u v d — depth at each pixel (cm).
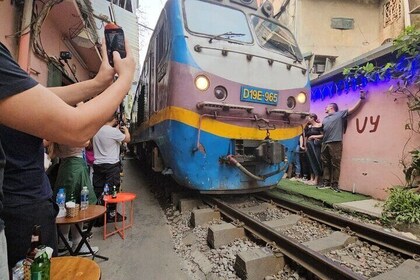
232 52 425
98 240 356
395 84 487
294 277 252
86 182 340
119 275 271
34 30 386
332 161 607
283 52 496
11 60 81
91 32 571
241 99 422
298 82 484
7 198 143
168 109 414
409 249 280
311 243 309
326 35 1085
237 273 262
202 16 442
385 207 404
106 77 136
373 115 533
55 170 394
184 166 408
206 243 335
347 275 215
